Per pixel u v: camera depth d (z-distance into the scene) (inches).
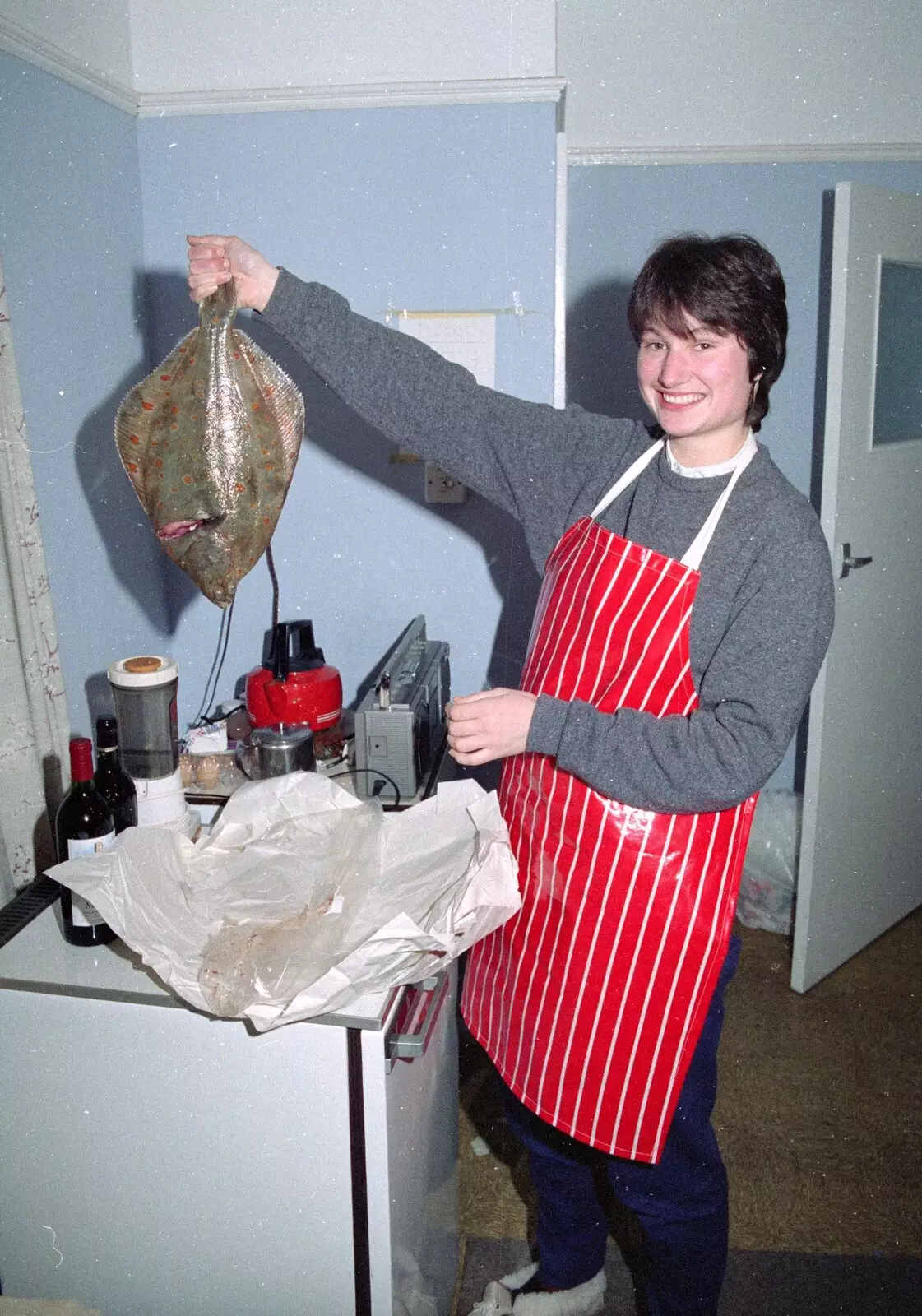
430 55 75.7
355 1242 50.7
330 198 77.9
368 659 86.7
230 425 53.9
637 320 49.3
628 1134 53.7
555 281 78.5
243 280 55.8
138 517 79.9
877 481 94.3
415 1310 56.7
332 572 85.0
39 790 60.9
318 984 46.3
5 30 59.7
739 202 115.2
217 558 56.3
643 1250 71.6
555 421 57.0
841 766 97.5
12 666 58.4
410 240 78.3
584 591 52.2
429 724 75.5
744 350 47.5
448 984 62.6
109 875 50.4
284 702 74.4
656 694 50.7
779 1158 79.7
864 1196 76.3
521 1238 72.4
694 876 51.0
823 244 115.2
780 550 48.2
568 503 57.0
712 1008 55.4
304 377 81.4
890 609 99.6
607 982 52.2
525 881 54.7
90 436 72.2
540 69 75.5
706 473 50.4
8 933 54.7
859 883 104.3
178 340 80.8
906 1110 84.6
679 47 112.3
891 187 113.7
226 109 76.4
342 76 76.2
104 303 73.4
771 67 112.3
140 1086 50.4
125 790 58.8
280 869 57.2
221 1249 52.1
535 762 54.0
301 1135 49.6
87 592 72.7
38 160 64.4
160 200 78.4
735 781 47.6
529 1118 59.1
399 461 81.9
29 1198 53.2
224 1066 49.3
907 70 111.6
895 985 101.4
